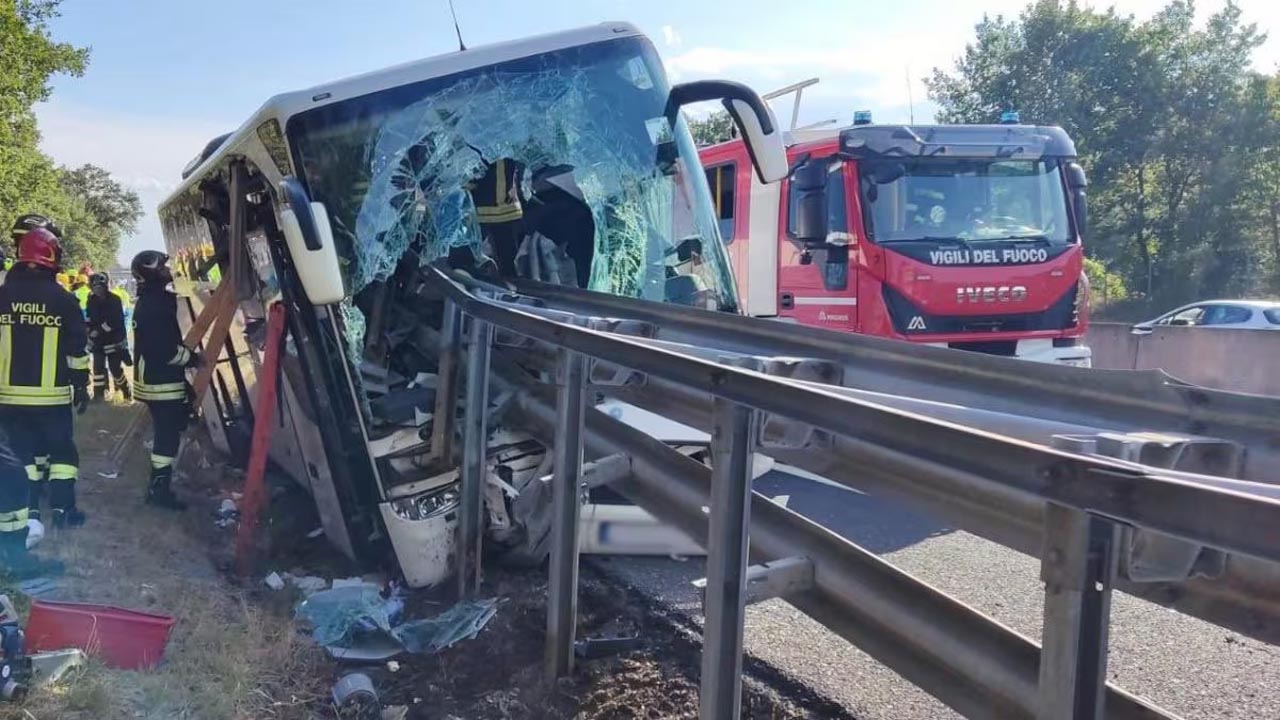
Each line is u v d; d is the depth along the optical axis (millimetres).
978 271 8352
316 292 4418
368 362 5031
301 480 6492
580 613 4707
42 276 5777
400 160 5113
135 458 8344
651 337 4332
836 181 8633
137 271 6605
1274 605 1825
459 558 4754
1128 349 14906
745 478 2775
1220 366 13484
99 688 3492
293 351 5484
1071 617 1903
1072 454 1773
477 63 5395
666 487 3686
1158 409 2408
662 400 3566
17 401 5703
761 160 5652
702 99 5805
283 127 4887
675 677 3957
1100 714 1918
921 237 8453
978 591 5164
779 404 2504
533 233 5809
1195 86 36781
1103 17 37188
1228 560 1876
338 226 4930
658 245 5859
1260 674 4125
